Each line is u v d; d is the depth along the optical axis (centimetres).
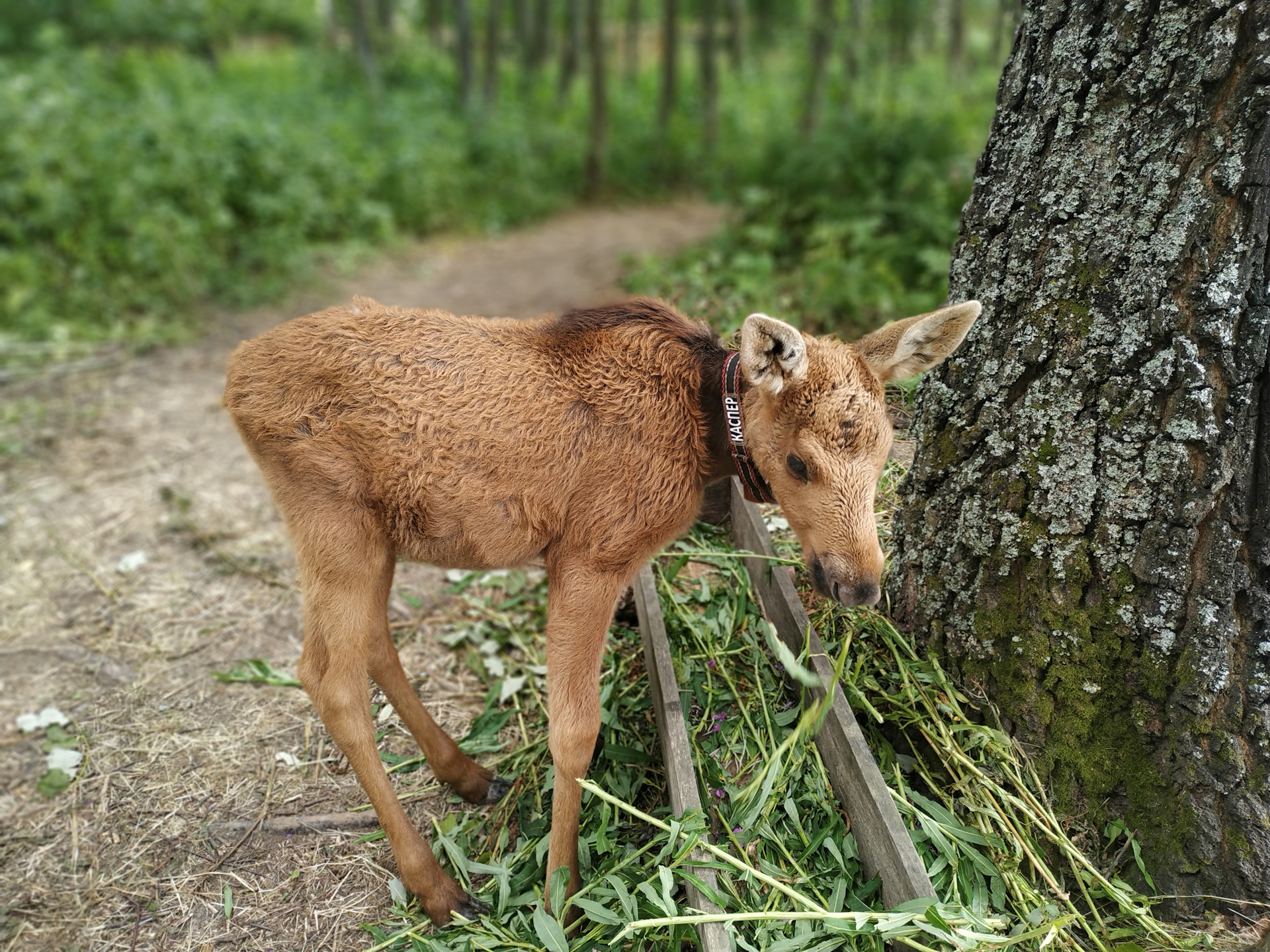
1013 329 226
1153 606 208
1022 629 232
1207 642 202
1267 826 202
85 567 393
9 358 600
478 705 315
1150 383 201
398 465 225
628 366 233
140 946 239
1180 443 199
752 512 300
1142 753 216
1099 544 214
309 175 897
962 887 212
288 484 235
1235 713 203
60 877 260
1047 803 227
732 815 227
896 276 507
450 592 367
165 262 701
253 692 324
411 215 986
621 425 228
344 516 232
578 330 238
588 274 786
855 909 207
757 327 201
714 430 234
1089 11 203
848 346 221
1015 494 228
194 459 480
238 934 240
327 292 768
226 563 391
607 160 1280
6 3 1268
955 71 1364
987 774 231
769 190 712
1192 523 200
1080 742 223
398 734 300
